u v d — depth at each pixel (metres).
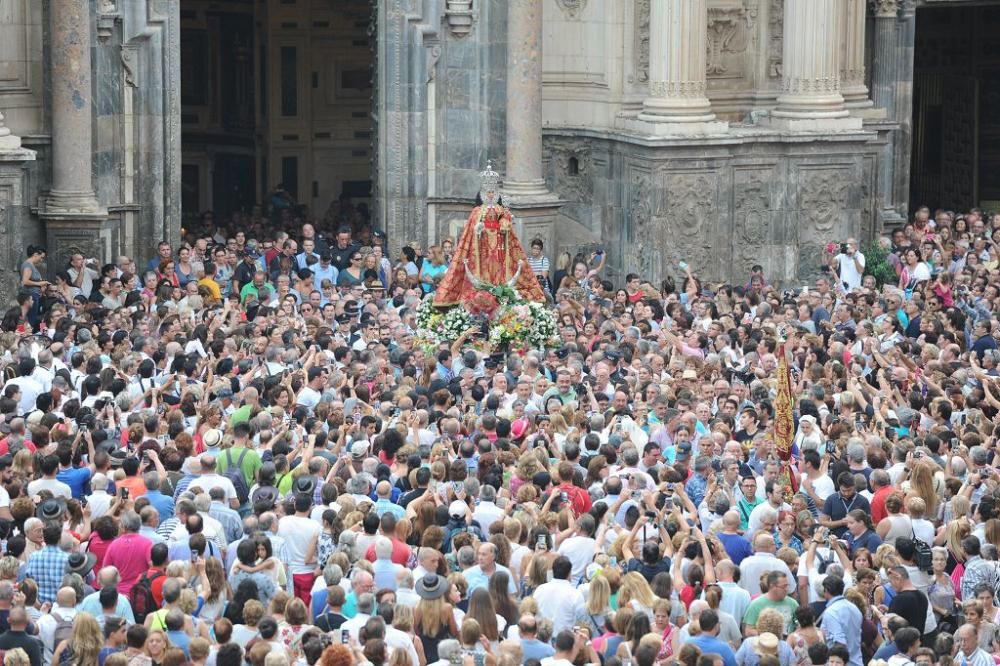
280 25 155.12
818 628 60.06
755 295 110.44
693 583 61.22
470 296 105.38
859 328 99.06
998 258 121.00
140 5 121.94
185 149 159.25
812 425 78.62
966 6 160.00
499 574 59.97
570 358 89.94
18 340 91.44
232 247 120.88
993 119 162.38
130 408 78.88
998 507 69.12
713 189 128.62
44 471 69.75
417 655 56.22
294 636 56.06
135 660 53.69
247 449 72.50
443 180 132.38
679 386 87.69
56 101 117.94
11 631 55.31
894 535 67.88
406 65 130.88
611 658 53.69
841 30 133.12
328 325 100.88
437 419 81.31
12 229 115.06
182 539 63.44
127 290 109.69
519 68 128.12
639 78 131.00
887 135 139.88
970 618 58.97
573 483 70.06
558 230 134.12
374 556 62.28
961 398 84.56
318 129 157.00
